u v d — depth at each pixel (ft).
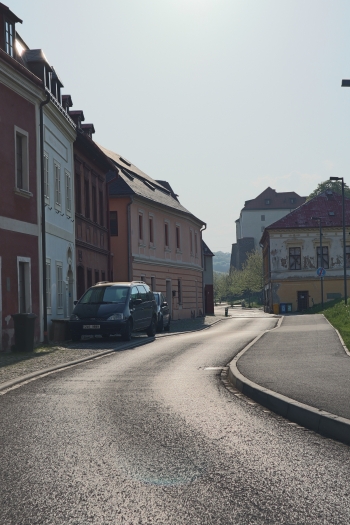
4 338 68.69
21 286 75.61
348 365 46.37
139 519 15.85
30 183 77.92
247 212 538.06
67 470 20.67
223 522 15.60
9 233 71.56
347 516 15.97
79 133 103.86
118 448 23.82
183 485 18.88
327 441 25.07
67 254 97.76
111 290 85.66
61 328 82.23
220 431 26.99
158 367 51.96
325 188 346.33
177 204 198.90
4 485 19.01
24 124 76.69
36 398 36.24
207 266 257.14
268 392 33.40
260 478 19.62
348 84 72.49
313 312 193.06
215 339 84.79
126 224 150.92
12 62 70.95
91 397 36.42
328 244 247.29
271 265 248.52
